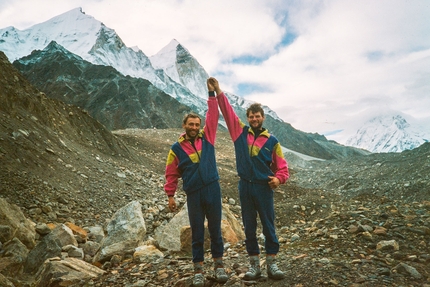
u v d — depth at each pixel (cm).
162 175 1541
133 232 536
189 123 343
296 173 2498
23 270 470
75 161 1097
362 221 490
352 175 1923
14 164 841
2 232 504
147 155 1995
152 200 1034
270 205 337
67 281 385
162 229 592
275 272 320
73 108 1580
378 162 2125
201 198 335
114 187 1043
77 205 834
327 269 334
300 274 327
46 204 764
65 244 534
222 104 356
